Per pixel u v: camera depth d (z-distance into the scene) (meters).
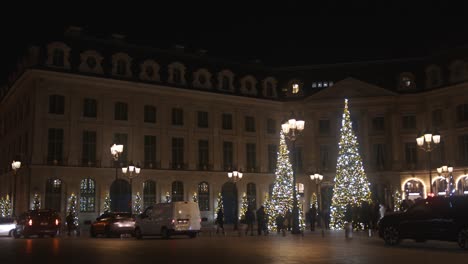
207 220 54.75
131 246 22.20
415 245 21.47
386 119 56.44
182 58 57.16
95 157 49.88
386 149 56.25
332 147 57.56
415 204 20.91
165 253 18.20
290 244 22.47
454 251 18.50
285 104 59.59
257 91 59.22
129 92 52.03
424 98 55.75
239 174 44.47
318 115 58.34
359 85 56.97
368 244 22.11
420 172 54.69
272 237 29.56
